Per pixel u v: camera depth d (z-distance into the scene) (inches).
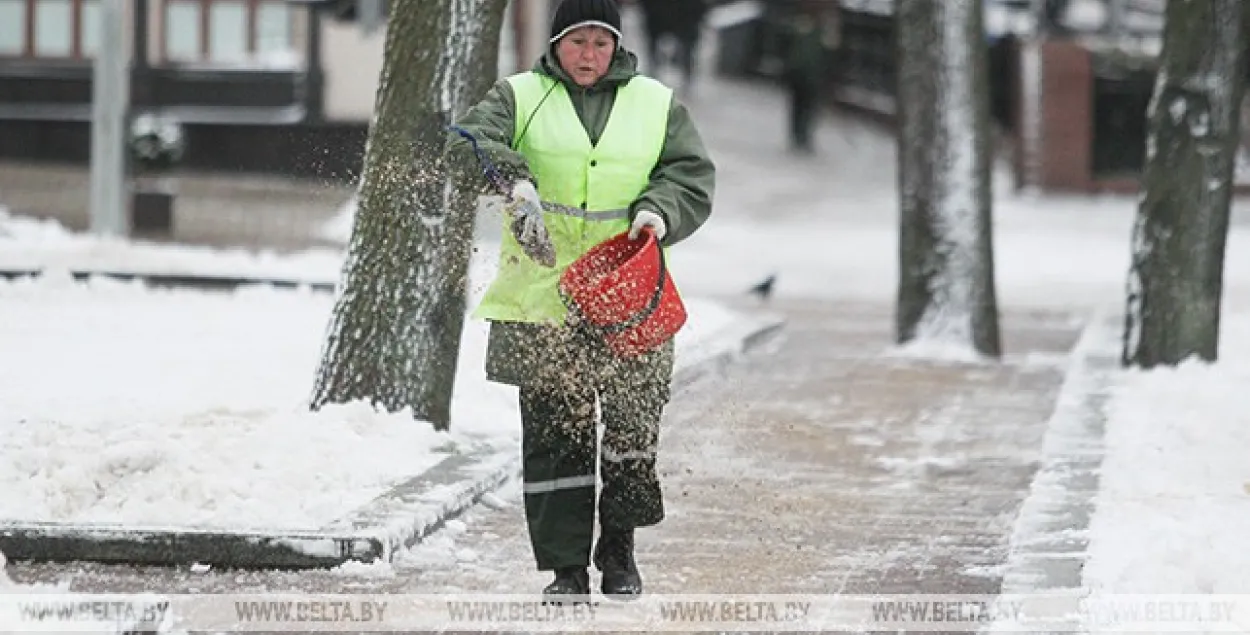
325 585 739.4
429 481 864.9
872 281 2046.0
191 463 832.9
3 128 2773.1
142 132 2119.8
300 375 1136.2
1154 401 1174.3
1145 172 1310.3
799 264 2183.8
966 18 1472.7
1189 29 1291.8
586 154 699.4
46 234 1798.7
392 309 965.2
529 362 697.0
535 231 660.7
